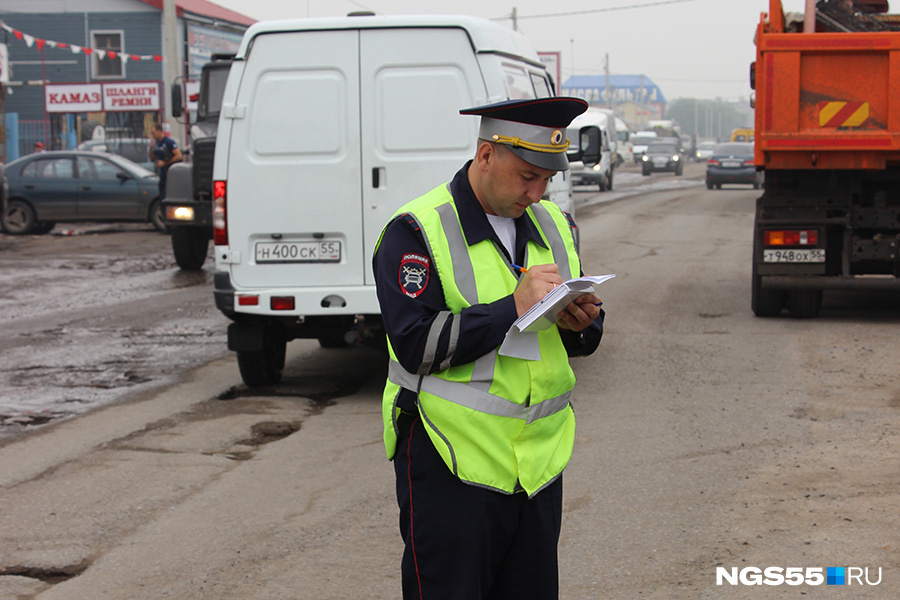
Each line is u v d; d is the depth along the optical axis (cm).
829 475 516
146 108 3011
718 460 543
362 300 670
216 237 677
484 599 265
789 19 939
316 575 411
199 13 3534
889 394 673
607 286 1188
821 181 913
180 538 451
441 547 256
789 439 579
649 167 4622
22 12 3475
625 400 672
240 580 407
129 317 1069
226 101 666
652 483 509
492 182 253
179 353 880
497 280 255
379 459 561
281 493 508
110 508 490
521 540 266
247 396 720
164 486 521
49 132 3262
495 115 247
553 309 239
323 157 665
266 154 667
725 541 435
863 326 915
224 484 523
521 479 256
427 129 659
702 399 670
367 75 659
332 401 701
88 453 582
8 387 757
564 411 275
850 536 437
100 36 3484
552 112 245
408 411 263
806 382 711
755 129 880
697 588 391
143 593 397
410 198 662
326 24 658
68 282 1338
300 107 664
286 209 669
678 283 1206
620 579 401
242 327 705
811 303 948
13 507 494
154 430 629
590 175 3231
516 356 247
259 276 675
